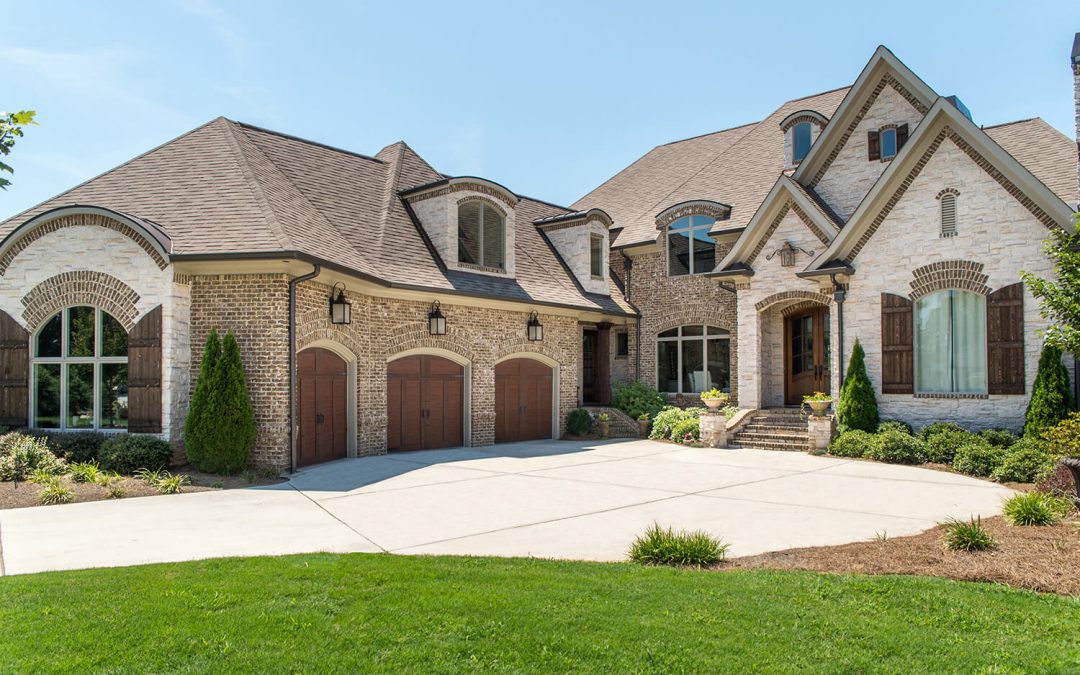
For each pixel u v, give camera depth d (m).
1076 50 15.88
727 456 17.44
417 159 23.28
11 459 12.93
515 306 20.50
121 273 14.44
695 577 7.07
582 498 11.80
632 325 25.14
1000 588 6.73
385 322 17.56
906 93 19.83
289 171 18.20
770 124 27.03
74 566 7.60
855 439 17.02
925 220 17.28
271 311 14.28
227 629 5.58
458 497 11.87
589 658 5.16
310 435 15.36
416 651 5.23
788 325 21.50
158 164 17.06
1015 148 19.44
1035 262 15.86
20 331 14.95
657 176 28.62
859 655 5.23
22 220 16.33
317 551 8.34
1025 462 13.40
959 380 16.91
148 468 13.49
